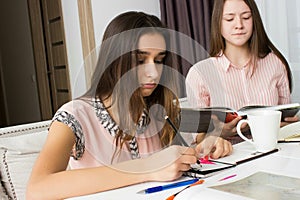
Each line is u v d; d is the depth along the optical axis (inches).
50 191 27.7
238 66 57.6
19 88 183.6
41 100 164.9
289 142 38.7
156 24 25.4
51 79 156.5
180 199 24.6
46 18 151.6
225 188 25.5
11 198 46.9
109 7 110.0
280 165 30.8
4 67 193.0
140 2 113.3
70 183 27.8
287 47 87.3
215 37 57.6
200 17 98.3
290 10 86.3
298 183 26.0
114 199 26.4
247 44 58.0
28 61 173.6
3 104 196.7
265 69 58.9
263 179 27.2
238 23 54.7
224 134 38.4
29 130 50.9
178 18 104.0
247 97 57.1
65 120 30.5
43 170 28.8
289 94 61.4
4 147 47.8
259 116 35.6
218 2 56.2
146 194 26.9
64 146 30.0
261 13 89.3
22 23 173.0
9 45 185.3
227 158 33.6
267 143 35.6
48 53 154.9
